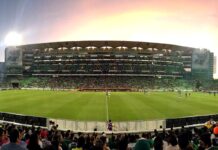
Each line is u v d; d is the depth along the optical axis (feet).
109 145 54.34
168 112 166.61
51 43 574.56
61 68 549.54
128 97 276.82
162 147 42.70
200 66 602.44
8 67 586.45
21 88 479.82
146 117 145.89
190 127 108.06
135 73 534.37
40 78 549.95
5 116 123.44
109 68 532.32
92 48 552.41
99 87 476.95
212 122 100.22
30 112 161.58
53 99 246.47
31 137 35.81
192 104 217.56
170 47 592.19
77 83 502.38
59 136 50.55
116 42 563.07
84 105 197.88
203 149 32.94
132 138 60.23
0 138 43.88
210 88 512.22
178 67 583.58
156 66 550.77
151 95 316.40
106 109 176.04
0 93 338.13
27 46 598.75
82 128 105.60
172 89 477.77
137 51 547.08
